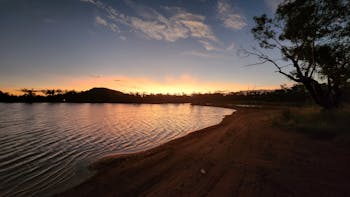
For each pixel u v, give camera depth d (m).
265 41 19.70
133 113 56.75
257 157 8.67
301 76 18.33
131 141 16.86
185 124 29.92
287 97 82.62
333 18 16.19
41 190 7.05
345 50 16.30
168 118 40.69
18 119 38.34
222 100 148.25
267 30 19.25
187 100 196.88
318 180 5.99
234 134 15.12
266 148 10.12
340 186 5.54
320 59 17.91
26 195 6.71
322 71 17.94
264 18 19.00
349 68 16.06
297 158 8.23
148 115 49.12
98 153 12.61
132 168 8.32
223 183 6.12
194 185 6.12
